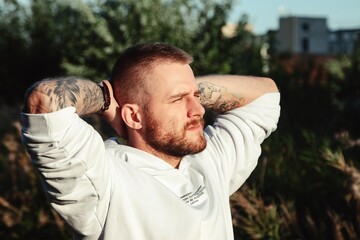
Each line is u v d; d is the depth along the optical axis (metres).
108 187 1.95
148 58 2.10
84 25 10.93
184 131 2.10
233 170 2.42
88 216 1.94
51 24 15.83
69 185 1.86
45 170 1.84
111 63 10.77
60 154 1.82
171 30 10.65
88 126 1.92
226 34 11.63
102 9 10.80
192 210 2.07
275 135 5.82
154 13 10.66
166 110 2.08
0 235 5.01
